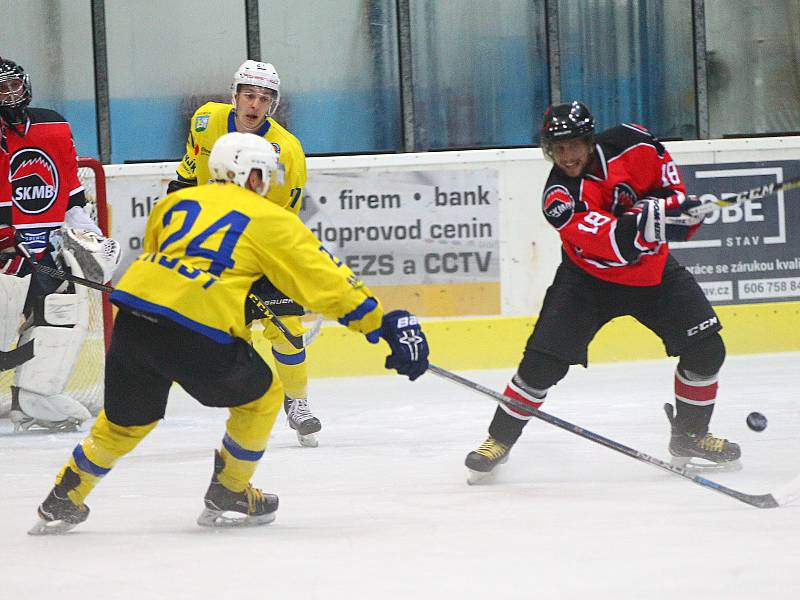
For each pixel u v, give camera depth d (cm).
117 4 3219
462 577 1020
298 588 997
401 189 2953
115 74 3234
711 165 3083
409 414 2342
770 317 3102
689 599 926
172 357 1191
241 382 1217
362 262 2948
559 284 1605
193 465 1805
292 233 1206
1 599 989
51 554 1162
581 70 3394
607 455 1772
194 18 3250
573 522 1260
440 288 2977
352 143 3338
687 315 1584
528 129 3378
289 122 3309
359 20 3303
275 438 2109
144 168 2905
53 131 2273
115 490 1582
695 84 3381
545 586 979
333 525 1292
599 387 2616
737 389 2480
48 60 3216
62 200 2280
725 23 3425
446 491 1508
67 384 2419
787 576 984
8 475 1759
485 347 2997
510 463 1717
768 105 3466
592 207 1520
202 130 1981
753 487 1495
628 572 1016
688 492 1439
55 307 2231
